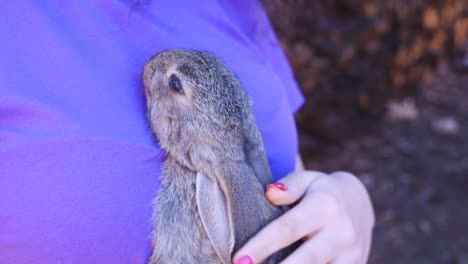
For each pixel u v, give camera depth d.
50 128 0.82
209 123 0.90
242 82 0.92
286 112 0.94
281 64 1.00
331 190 0.89
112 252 0.83
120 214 0.83
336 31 1.89
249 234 0.88
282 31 1.08
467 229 1.79
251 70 0.92
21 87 0.82
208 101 0.90
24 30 0.83
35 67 0.83
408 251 1.71
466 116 2.38
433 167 2.06
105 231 0.83
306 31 1.79
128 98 0.86
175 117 0.89
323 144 2.06
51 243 0.82
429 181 1.99
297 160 0.98
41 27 0.83
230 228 0.87
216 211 0.87
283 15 1.06
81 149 0.82
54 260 0.82
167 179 0.88
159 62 0.88
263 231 0.85
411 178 2.00
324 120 2.04
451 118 2.35
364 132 2.18
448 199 1.91
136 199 0.84
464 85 2.59
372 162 2.06
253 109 0.92
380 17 2.05
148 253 0.85
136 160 0.84
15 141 0.81
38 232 0.81
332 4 1.92
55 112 0.82
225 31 0.93
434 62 2.45
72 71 0.84
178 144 0.90
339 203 0.88
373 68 2.12
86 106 0.83
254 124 0.91
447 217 1.84
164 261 0.87
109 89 0.85
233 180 0.89
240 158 0.90
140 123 0.86
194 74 0.89
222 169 0.89
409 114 2.30
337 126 2.10
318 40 1.84
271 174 0.92
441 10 2.37
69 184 0.82
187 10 0.91
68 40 0.84
